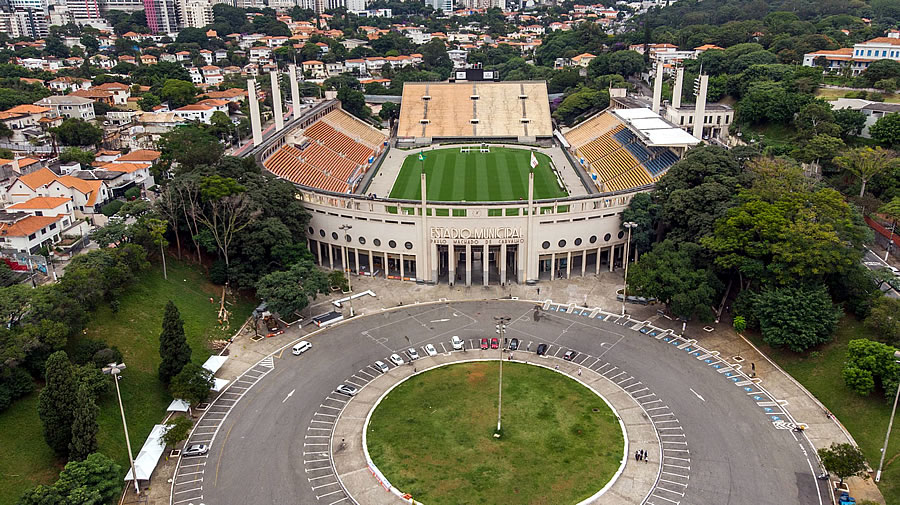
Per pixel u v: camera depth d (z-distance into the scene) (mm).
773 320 117812
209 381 108500
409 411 106062
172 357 109250
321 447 98062
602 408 106062
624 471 92062
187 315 131000
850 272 122312
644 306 141500
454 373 117062
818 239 121000
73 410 88312
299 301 129125
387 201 151625
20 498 77938
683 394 109625
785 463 93375
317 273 137000
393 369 118562
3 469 87562
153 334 121438
